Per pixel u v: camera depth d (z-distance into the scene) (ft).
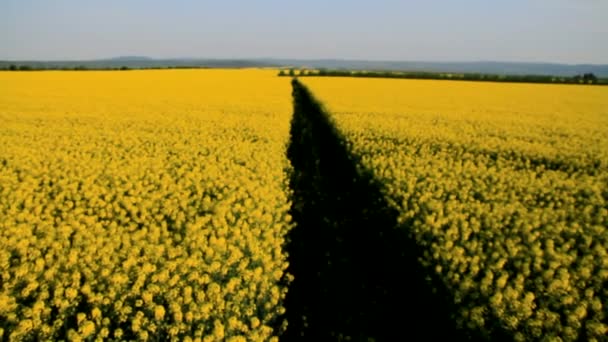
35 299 15.20
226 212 23.81
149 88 101.81
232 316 15.10
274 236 23.61
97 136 44.11
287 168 36.35
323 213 34.32
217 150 37.52
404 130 49.62
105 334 12.89
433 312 19.69
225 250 18.78
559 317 15.48
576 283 17.56
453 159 39.96
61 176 29.91
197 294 15.31
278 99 79.00
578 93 112.57
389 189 28.43
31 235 19.70
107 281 15.58
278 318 21.20
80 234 19.08
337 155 46.42
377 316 21.57
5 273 15.81
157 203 24.61
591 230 22.07
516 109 74.84
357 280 24.84
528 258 18.45
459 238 21.86
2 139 41.37
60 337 13.89
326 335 20.27
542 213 24.41
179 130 48.01
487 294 16.78
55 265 16.19
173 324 14.01
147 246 18.06
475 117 63.16
